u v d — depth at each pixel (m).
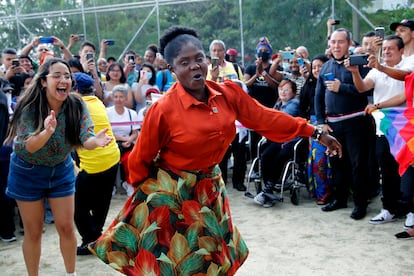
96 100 4.79
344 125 5.57
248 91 7.38
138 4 11.95
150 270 2.93
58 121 3.60
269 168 6.40
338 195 6.01
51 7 12.90
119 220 3.10
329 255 4.63
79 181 4.69
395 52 5.27
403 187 5.05
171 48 2.81
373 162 6.22
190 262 2.94
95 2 12.41
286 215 5.94
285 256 4.66
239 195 6.96
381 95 5.40
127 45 12.16
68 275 3.98
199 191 2.96
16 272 4.62
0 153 5.30
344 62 5.23
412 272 4.18
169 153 2.95
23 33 13.10
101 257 3.06
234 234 3.16
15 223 6.20
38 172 3.67
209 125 2.82
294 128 3.11
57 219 3.84
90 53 7.23
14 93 6.65
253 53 11.22
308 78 6.49
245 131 6.98
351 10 10.39
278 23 10.96
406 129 4.95
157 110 2.83
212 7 11.43
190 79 2.79
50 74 3.47
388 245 4.80
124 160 7.01
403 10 10.12
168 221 2.94
